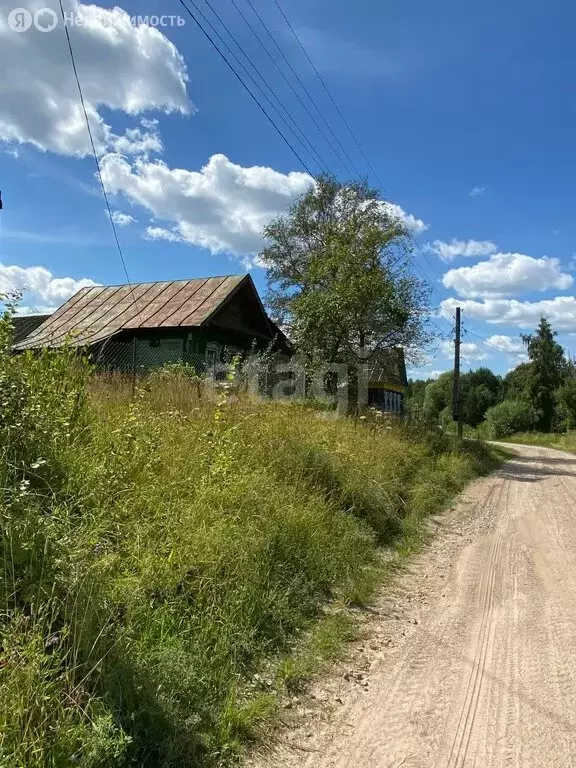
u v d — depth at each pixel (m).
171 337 19.23
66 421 5.08
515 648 4.42
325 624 4.72
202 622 3.87
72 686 2.71
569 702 3.62
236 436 7.00
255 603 4.34
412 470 11.41
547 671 4.04
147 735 2.84
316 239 29.27
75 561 3.42
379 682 3.87
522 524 9.27
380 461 9.88
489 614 5.16
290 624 4.52
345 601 5.28
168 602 3.89
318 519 6.16
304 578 5.22
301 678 3.85
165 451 5.75
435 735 3.24
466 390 73.38
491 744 3.16
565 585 5.97
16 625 2.78
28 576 3.22
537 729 3.31
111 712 2.72
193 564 4.29
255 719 3.29
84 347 6.44
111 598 3.47
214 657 3.64
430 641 4.56
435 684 3.85
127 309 20.62
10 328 4.73
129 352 16.66
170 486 5.20
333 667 4.05
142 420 6.20
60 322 21.14
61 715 2.56
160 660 3.30
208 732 3.07
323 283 19.12
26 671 2.56
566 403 51.75
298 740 3.18
